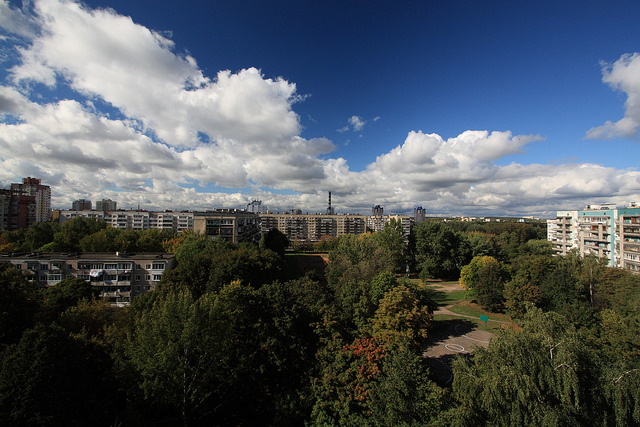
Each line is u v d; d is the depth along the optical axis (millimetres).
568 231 117625
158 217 171000
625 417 22000
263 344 32656
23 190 166125
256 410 31750
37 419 19234
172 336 27047
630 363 25828
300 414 27094
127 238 92250
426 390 24125
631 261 84312
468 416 21047
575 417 21531
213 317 29031
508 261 109938
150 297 46062
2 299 32438
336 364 29047
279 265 76188
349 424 24312
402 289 41875
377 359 28047
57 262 65250
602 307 52312
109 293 66250
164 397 26531
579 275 58188
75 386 22344
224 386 31422
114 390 26844
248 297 35438
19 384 19812
